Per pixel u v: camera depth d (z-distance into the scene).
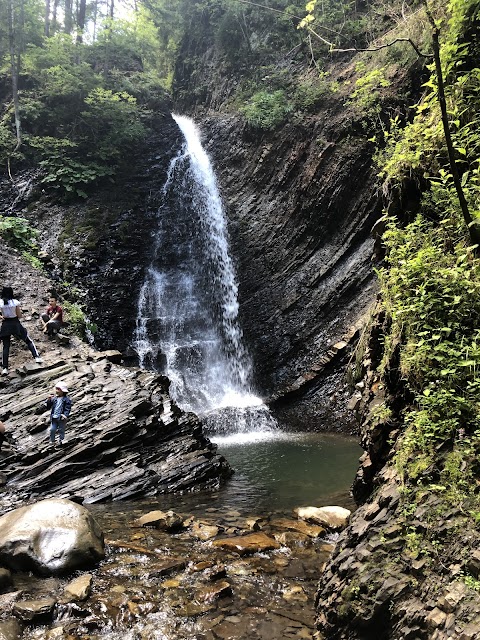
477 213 4.04
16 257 14.84
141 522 5.73
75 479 7.31
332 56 17.72
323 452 9.88
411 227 5.18
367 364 5.97
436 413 3.56
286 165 17.02
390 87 13.86
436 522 2.99
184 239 18.81
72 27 25.27
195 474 7.70
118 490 7.09
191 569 4.50
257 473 8.43
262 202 17.69
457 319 4.02
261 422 12.78
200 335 16.92
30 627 3.61
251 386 14.79
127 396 8.88
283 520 5.84
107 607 3.84
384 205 6.62
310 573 4.41
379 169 12.93
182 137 22.28
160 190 19.44
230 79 22.84
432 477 3.29
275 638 3.43
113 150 19.38
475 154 5.05
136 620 3.69
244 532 5.48
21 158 18.66
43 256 15.71
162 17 27.67
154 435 8.34
